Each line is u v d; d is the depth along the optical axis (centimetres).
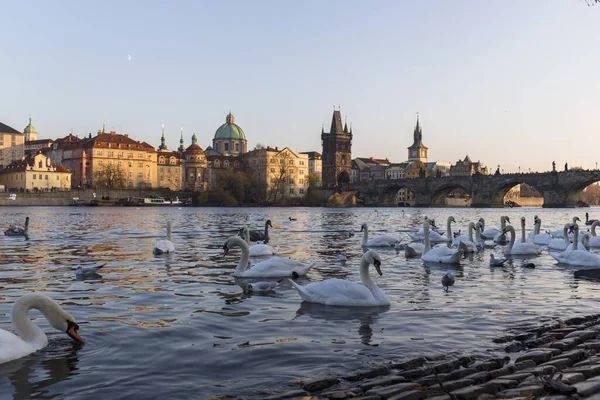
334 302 1331
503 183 17112
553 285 1656
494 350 966
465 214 10419
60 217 7331
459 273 1920
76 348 965
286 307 1316
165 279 1752
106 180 18225
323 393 760
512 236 2550
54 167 18138
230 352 949
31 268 2019
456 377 830
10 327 1103
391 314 1245
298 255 2561
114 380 812
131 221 6269
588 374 841
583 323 1176
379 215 9669
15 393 762
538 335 1066
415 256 2448
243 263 1806
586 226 5525
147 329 1095
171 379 818
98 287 1592
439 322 1169
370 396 745
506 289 1584
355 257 2453
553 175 15750
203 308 1303
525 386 779
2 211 10119
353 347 981
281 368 870
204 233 4162
